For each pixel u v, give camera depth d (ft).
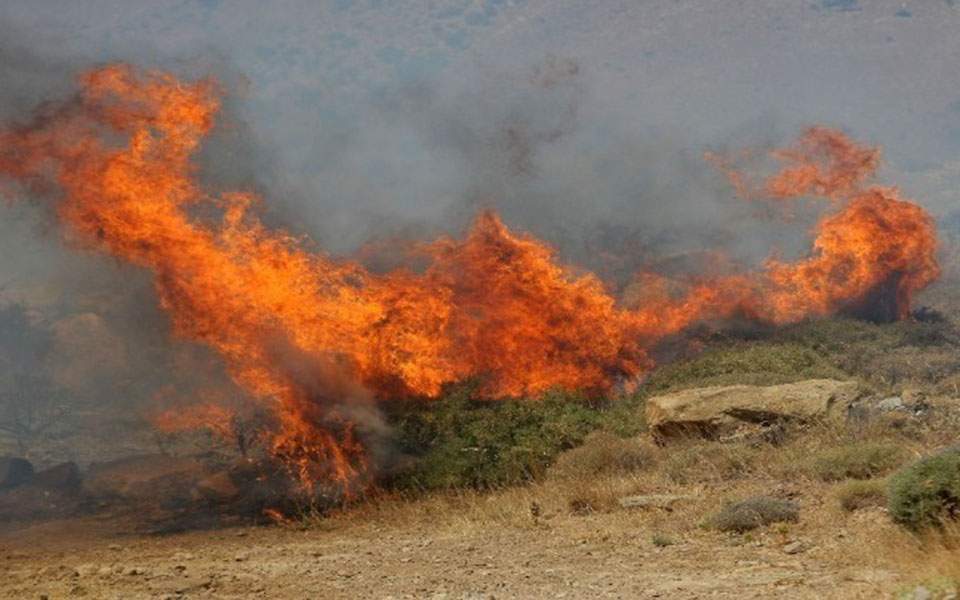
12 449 125.29
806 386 96.89
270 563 71.61
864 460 80.02
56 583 66.74
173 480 104.99
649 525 74.49
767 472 84.74
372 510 91.86
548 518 81.20
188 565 73.20
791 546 63.26
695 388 103.81
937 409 94.94
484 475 94.99
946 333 135.13
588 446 94.63
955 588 47.75
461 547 73.10
